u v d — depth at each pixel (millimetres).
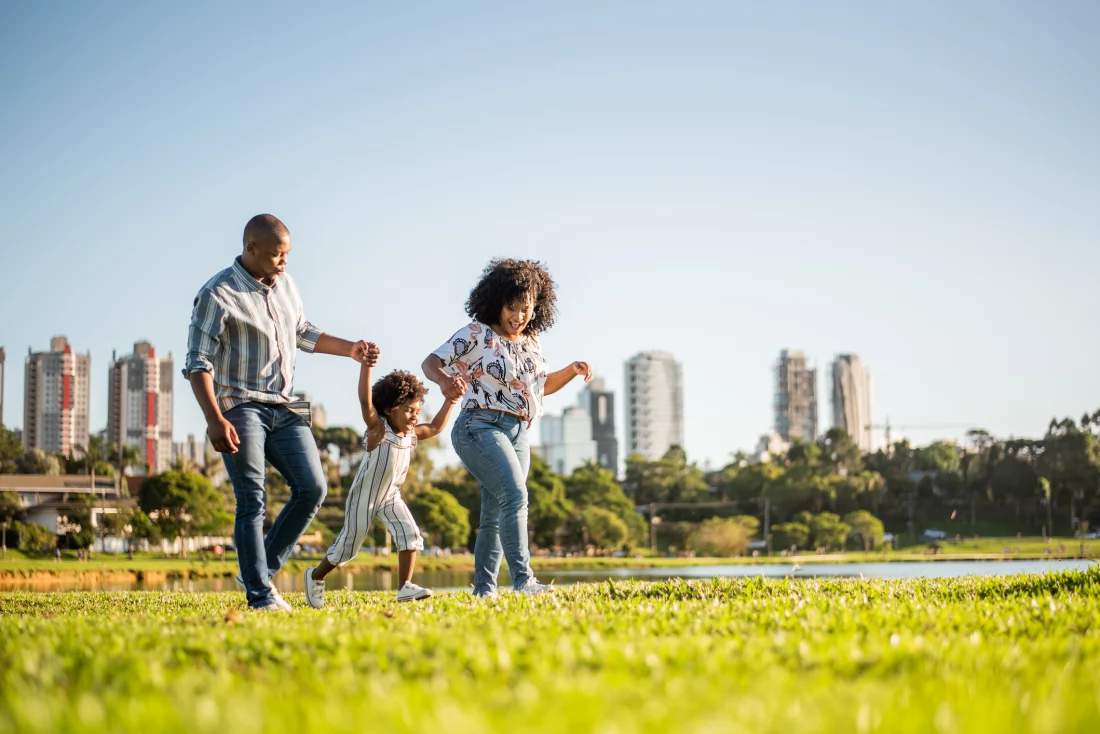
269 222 6516
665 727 2322
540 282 7930
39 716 2494
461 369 7574
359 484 7043
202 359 6223
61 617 5695
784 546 101375
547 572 61000
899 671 3295
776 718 2473
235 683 3156
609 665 3246
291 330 6766
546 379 8172
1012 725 2465
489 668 3254
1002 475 117438
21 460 120312
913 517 121938
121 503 92250
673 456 150125
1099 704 2688
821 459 129000
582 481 114688
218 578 52656
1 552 70812
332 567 7113
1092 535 114812
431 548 87625
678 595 6840
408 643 3803
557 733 2254
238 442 6254
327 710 2514
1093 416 116688
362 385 6809
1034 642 3908
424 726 2289
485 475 7500
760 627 4363
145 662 3482
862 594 6273
